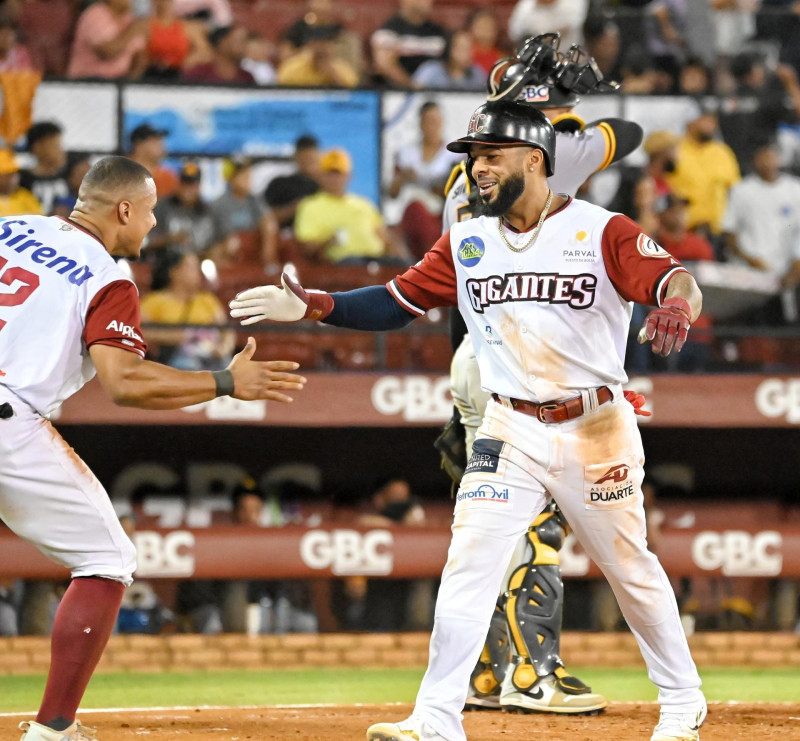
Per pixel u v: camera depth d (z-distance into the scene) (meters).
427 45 43.78
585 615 40.47
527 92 21.06
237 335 38.56
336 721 19.69
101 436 42.91
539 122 14.92
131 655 35.06
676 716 15.89
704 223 40.91
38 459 14.70
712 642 37.25
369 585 40.44
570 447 15.01
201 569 36.62
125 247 16.17
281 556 37.00
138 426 42.97
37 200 37.75
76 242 15.23
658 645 15.84
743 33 44.94
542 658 20.89
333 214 39.59
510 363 15.20
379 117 40.00
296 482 44.34
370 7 44.81
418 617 40.28
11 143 37.62
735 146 41.22
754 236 41.09
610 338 15.17
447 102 40.16
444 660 14.91
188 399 14.69
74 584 15.04
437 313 40.38
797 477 46.41
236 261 39.22
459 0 47.16
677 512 45.44
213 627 38.28
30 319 14.81
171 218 38.66
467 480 15.33
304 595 39.41
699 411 38.31
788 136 41.53
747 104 41.09
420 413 37.81
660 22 43.94
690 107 40.72
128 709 21.73
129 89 38.56
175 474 43.22
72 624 14.83
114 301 14.80
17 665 33.62
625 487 15.20
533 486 15.16
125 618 37.19
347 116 39.91
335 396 37.59
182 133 39.12
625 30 43.84
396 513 40.34
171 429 43.34
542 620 21.06
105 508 15.12
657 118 40.56
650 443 45.66
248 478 43.62
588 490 15.12
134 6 43.59
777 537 38.59
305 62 42.62
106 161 15.92
